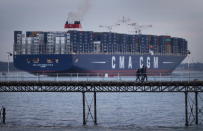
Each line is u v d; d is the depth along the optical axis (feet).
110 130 348.38
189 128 352.08
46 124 392.88
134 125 383.24
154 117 451.12
